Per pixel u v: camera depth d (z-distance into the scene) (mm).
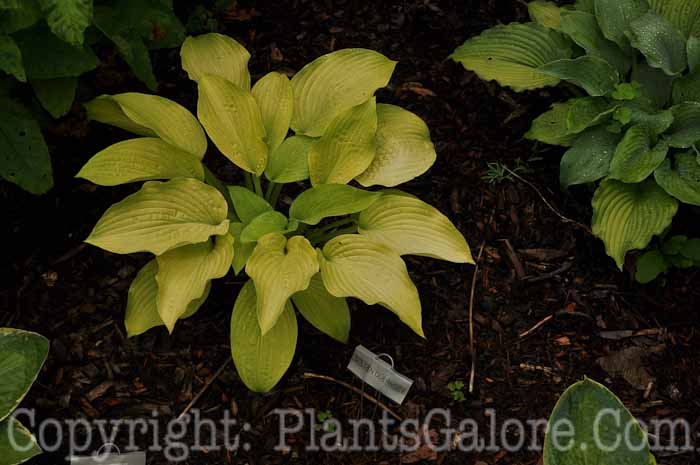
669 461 1454
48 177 1490
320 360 1534
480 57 1708
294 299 1476
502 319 1570
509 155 1712
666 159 1569
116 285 1589
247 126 1508
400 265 1412
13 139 1481
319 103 1548
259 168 1509
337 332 1471
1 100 1488
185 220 1432
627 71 1668
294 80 1569
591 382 1309
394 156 1509
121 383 1512
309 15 1862
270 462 1454
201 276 1387
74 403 1493
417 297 1396
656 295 1589
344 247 1438
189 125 1525
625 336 1554
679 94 1629
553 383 1516
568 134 1612
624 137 1562
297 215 1481
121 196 1663
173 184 1441
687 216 1643
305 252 1403
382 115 1539
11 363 1389
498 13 1864
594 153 1588
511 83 1662
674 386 1511
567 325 1565
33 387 1502
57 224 1635
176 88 1766
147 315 1442
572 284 1601
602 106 1617
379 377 1470
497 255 1627
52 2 1325
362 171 1484
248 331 1432
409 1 1873
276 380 1417
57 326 1551
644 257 1559
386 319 1571
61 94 1522
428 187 1685
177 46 1779
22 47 1458
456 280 1604
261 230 1437
